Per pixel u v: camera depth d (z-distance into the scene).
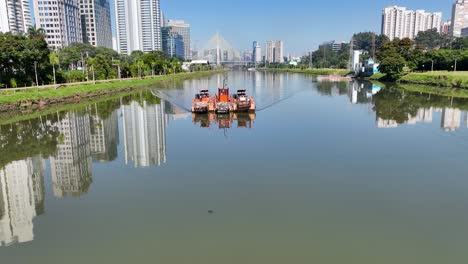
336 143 28.84
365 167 22.44
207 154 26.03
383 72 112.69
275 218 15.48
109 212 16.33
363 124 37.75
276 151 26.50
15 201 18.00
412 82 96.88
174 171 22.19
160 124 39.78
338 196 17.86
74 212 16.39
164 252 12.88
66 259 12.59
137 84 98.25
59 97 60.94
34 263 12.41
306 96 69.88
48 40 160.50
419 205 16.72
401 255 12.55
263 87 94.75
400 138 30.62
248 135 32.50
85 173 22.14
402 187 19.00
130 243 13.55
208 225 14.91
